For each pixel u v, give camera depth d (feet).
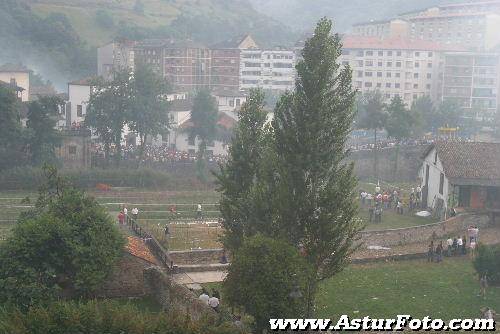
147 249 147.02
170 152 335.47
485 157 223.92
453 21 636.89
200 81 565.12
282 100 124.26
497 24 617.62
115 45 557.33
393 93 528.22
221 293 125.59
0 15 605.73
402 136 330.54
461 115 457.68
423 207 239.30
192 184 273.54
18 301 119.44
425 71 526.16
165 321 96.07
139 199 244.42
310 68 121.80
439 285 152.35
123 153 326.65
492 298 143.95
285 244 109.40
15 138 265.75
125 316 96.58
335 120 122.52
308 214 119.14
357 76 532.32
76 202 136.26
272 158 125.08
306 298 108.06
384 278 156.76
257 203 125.59
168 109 321.93
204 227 203.10
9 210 215.10
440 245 173.17
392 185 306.55
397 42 531.91
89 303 100.07
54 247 126.62
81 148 292.20
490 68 497.05
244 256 107.76
